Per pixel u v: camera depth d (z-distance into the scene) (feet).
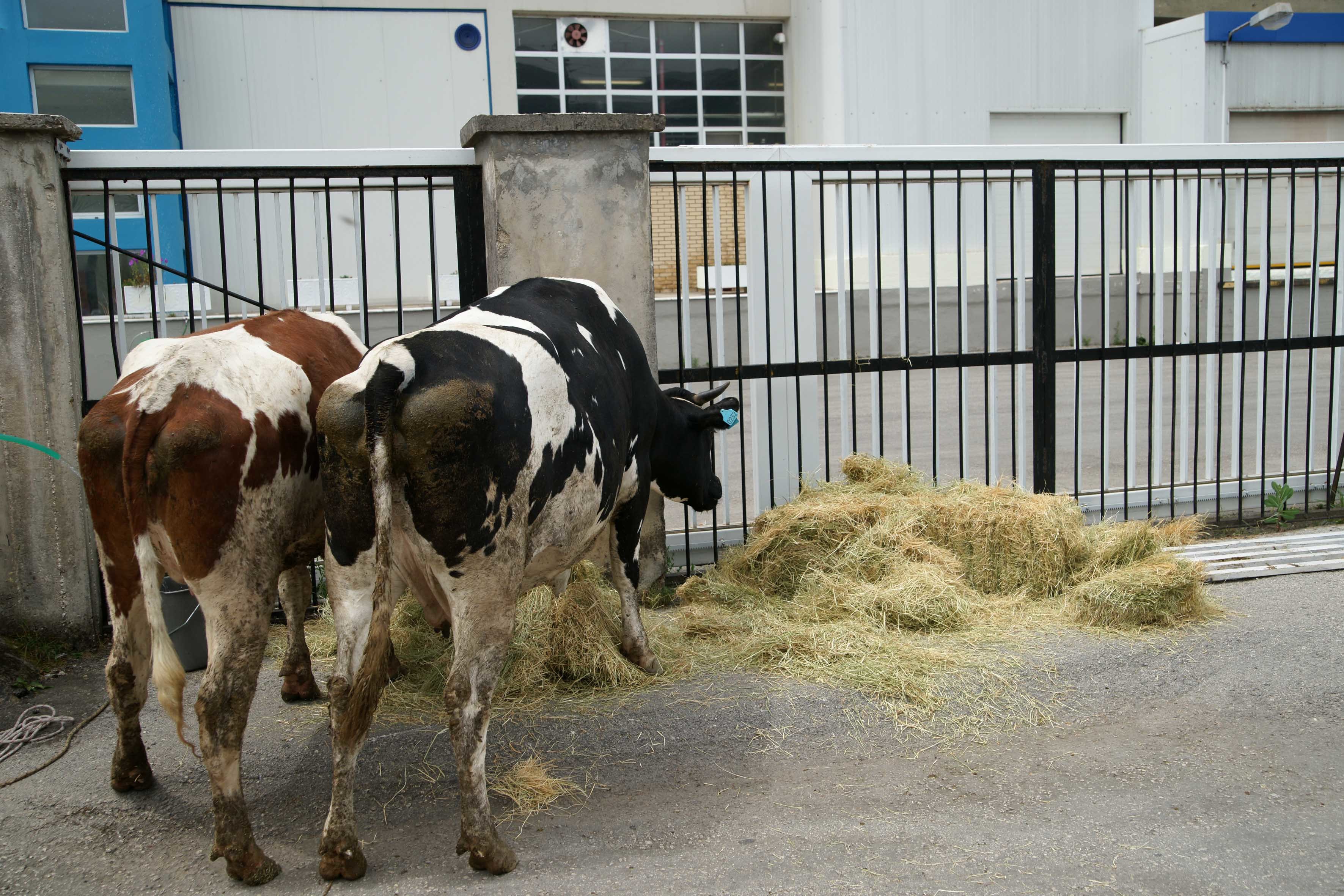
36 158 15.14
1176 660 14.74
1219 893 9.25
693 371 18.33
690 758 12.28
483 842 9.64
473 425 9.20
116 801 11.32
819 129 56.65
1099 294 46.88
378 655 8.95
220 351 10.32
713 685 14.11
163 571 10.69
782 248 20.13
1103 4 56.44
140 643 10.96
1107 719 13.17
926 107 54.75
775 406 20.42
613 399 12.05
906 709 13.37
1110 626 15.83
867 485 18.70
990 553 17.13
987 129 55.72
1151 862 9.78
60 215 15.39
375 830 10.69
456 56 52.37
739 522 22.04
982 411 36.86
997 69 55.42
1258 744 12.32
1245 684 13.98
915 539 16.81
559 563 11.55
